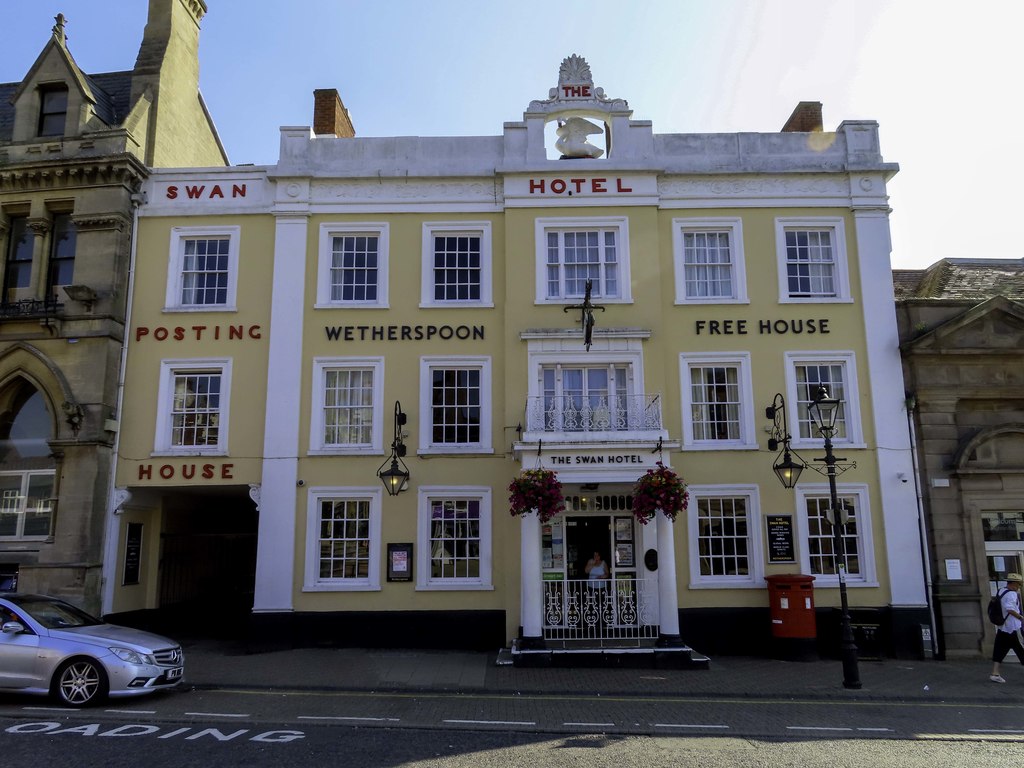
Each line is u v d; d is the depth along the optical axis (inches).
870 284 670.5
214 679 489.1
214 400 662.5
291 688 469.4
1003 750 350.3
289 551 624.1
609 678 511.5
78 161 666.2
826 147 694.5
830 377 665.0
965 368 653.9
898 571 621.6
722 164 687.1
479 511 636.1
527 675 517.7
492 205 683.4
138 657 410.6
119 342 660.7
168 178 690.2
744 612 616.7
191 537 761.6
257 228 683.4
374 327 663.1
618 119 693.9
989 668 569.3
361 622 614.9
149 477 642.2
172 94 759.7
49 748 322.7
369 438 652.7
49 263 677.9
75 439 627.2
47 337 652.7
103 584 629.6
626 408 637.9
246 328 665.6
